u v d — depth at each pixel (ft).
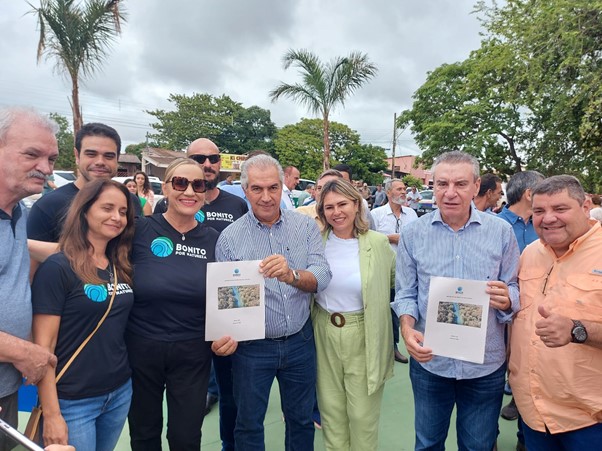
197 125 126.21
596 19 35.83
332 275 7.71
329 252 8.02
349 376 7.73
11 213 5.40
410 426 10.68
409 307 7.07
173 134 126.21
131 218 6.61
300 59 44.34
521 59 40.81
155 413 7.04
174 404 6.98
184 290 6.70
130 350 6.72
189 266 6.90
